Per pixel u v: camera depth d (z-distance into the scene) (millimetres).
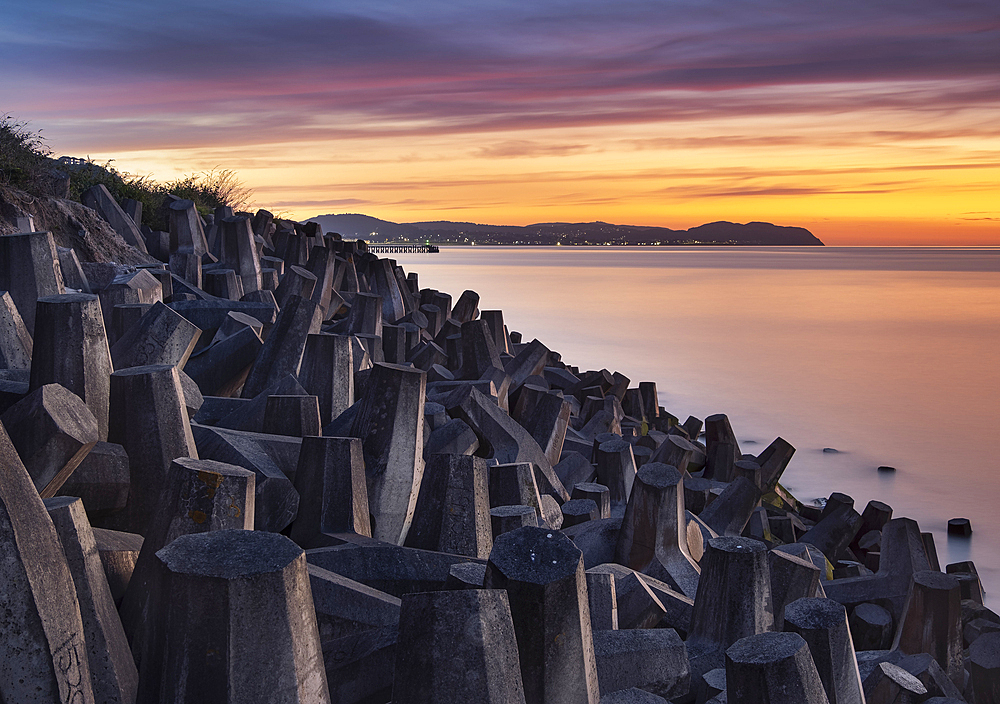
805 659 3566
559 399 10148
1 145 11453
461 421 8492
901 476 20172
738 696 3580
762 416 26594
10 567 2818
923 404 29078
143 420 4633
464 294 20031
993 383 33719
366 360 9984
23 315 7031
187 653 2775
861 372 35906
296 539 5184
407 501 6156
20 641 2799
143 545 3672
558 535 3662
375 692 3852
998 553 14898
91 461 4383
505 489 6699
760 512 11461
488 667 2908
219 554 2934
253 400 6898
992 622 8352
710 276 138750
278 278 16594
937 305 75500
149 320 6848
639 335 46469
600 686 4203
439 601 2990
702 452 14945
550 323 51688
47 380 4895
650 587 5668
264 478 5062
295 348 7988
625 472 9531
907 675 5227
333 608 3740
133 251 13016
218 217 20109
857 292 95250
